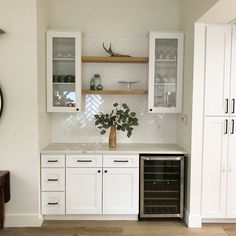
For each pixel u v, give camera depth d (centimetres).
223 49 314
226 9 261
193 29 314
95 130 388
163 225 332
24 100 317
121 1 380
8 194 318
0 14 311
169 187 341
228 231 317
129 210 337
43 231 314
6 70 315
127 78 386
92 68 384
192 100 317
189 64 329
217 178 324
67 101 361
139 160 335
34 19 311
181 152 334
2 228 318
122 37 383
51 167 331
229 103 318
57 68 364
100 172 333
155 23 382
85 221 341
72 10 379
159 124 390
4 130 319
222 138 321
